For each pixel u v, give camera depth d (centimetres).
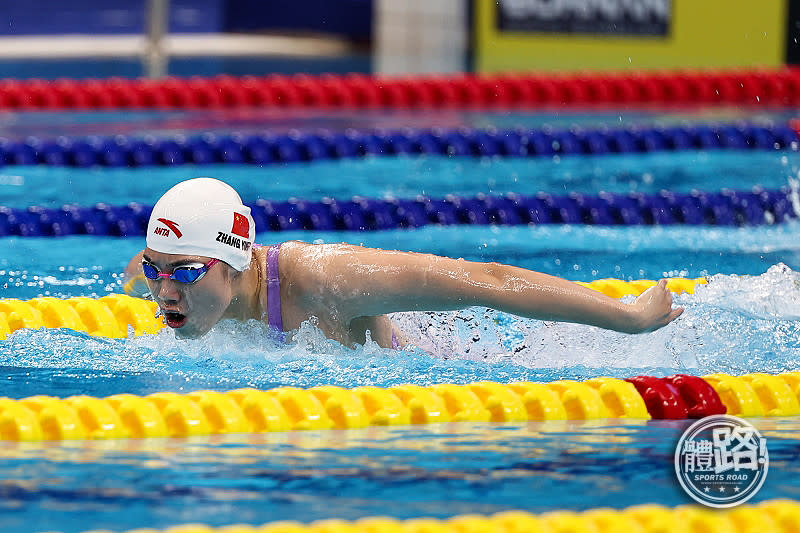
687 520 816
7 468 900
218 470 909
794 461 981
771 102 3569
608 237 2130
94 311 1463
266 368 1217
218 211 1156
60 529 762
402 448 989
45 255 1859
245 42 4562
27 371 1214
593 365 1334
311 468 920
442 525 779
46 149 2547
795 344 1430
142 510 805
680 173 2602
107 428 1009
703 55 4728
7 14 4422
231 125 2931
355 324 1278
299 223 2138
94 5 4406
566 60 4584
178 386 1155
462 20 4741
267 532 754
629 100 3612
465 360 1323
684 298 1603
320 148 2686
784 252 2011
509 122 3078
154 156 2581
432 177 2500
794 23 4741
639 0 4688
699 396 1159
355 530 764
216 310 1171
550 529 784
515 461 954
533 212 2266
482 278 1178
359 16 4716
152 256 1138
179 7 4575
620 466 947
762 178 2552
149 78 3700
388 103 3462
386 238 2083
